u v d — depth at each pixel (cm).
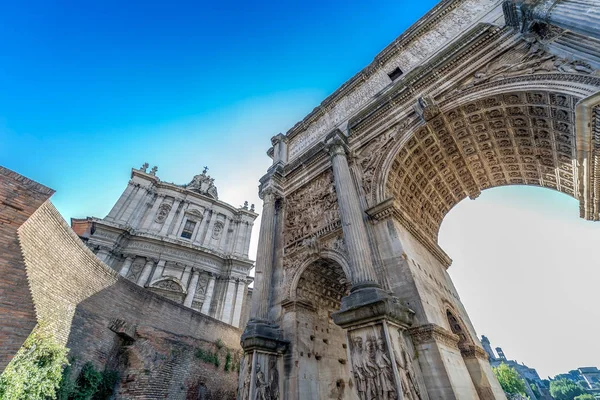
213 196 4822
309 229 1553
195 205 4472
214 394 1889
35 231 1013
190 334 1922
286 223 1736
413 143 1459
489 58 1291
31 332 930
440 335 946
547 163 1406
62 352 1102
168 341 1694
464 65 1373
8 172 937
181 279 3625
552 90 1003
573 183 1352
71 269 1238
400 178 1485
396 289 1042
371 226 1258
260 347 1144
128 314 1571
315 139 2023
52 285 1117
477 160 1616
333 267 1503
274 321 1338
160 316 1761
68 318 1209
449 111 1341
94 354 1338
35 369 992
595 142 888
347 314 922
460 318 1383
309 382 1155
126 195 3975
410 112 1495
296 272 1433
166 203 4275
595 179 1033
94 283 1388
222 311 3644
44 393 1015
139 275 3494
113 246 3444
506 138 1423
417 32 1795
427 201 1703
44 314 1067
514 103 1204
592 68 912
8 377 880
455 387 828
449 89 1371
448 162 1605
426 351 888
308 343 1274
